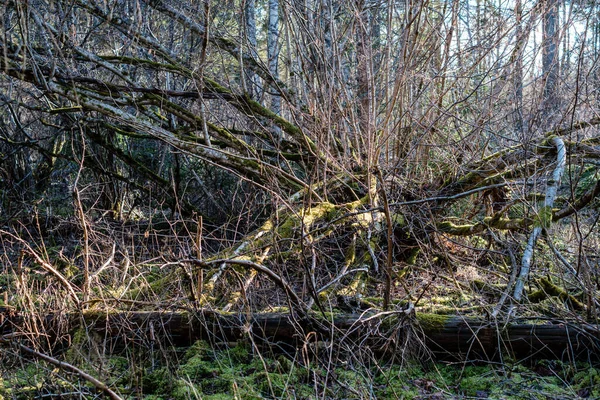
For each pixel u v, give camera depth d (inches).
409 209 253.9
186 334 179.0
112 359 170.9
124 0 342.3
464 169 273.4
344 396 149.9
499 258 250.2
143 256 260.7
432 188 274.5
